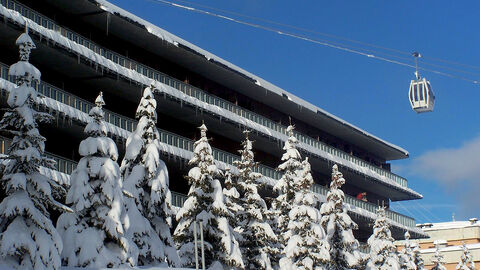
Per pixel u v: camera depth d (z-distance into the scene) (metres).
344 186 99.94
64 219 41.22
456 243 133.88
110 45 63.06
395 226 101.38
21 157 34.38
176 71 70.81
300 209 59.56
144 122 47.16
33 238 34.69
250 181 56.75
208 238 50.78
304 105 85.25
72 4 57.00
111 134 57.25
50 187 35.09
